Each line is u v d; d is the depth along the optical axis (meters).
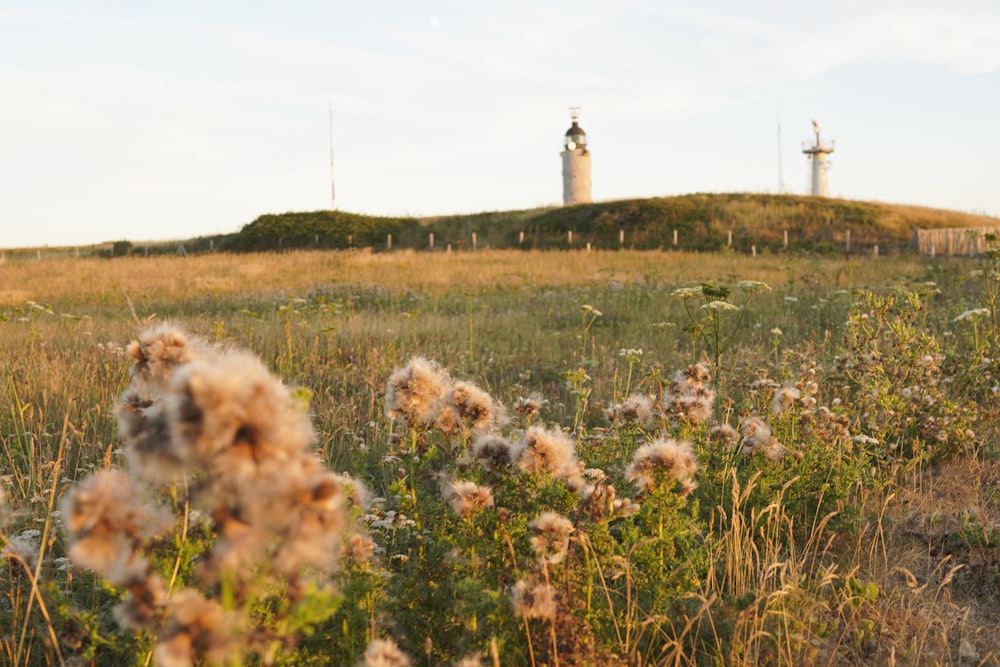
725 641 3.10
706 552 3.36
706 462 4.11
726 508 3.98
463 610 2.62
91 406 6.33
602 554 2.80
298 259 27.69
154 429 1.26
